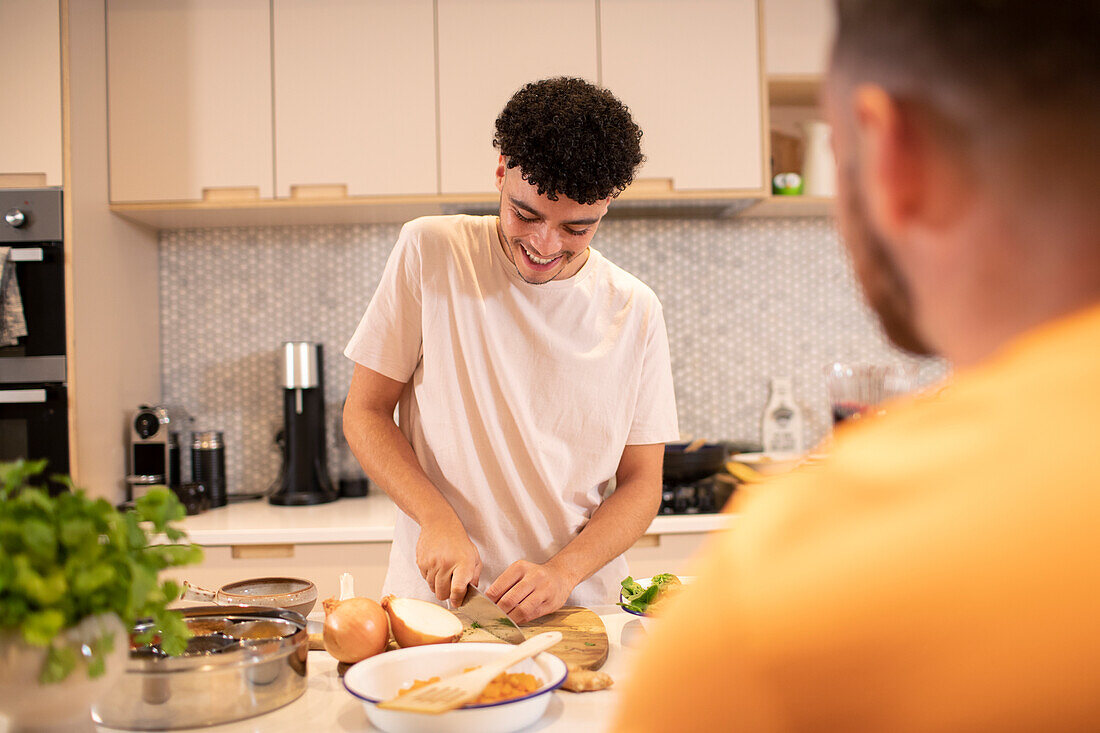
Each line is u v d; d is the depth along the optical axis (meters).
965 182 0.26
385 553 2.05
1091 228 0.25
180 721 0.78
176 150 2.31
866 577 0.24
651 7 2.31
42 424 2.13
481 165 2.31
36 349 2.13
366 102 2.31
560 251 1.20
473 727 0.74
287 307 2.63
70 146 2.14
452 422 1.30
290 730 0.78
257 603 1.05
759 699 0.24
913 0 0.26
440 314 1.30
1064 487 0.23
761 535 0.27
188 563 0.75
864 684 0.23
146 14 2.31
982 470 0.24
